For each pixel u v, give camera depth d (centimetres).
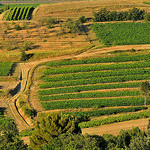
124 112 7775
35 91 8956
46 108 8038
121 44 10975
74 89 8731
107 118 7238
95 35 12000
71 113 7794
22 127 7462
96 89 8756
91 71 9550
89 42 11344
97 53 10469
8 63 10394
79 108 8012
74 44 11238
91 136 5578
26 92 8888
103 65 9694
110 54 10356
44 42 11500
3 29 12706
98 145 5144
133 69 9444
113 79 8981
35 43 11475
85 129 6906
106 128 6888
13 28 12775
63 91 8700
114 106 8031
